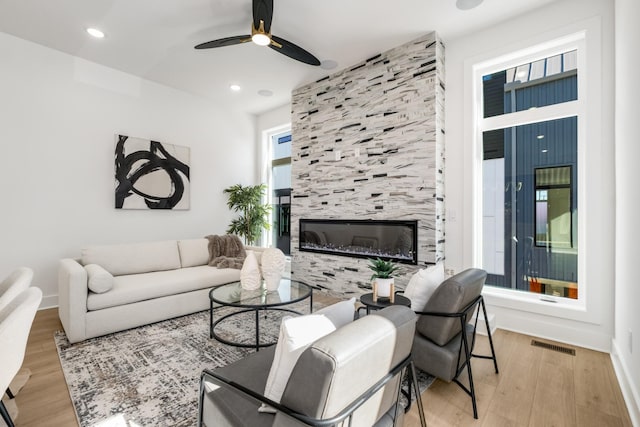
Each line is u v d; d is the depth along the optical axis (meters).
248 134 5.63
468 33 3.15
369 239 3.67
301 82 4.36
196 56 3.64
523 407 1.74
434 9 2.79
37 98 3.39
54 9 2.80
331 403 0.79
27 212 3.33
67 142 3.60
